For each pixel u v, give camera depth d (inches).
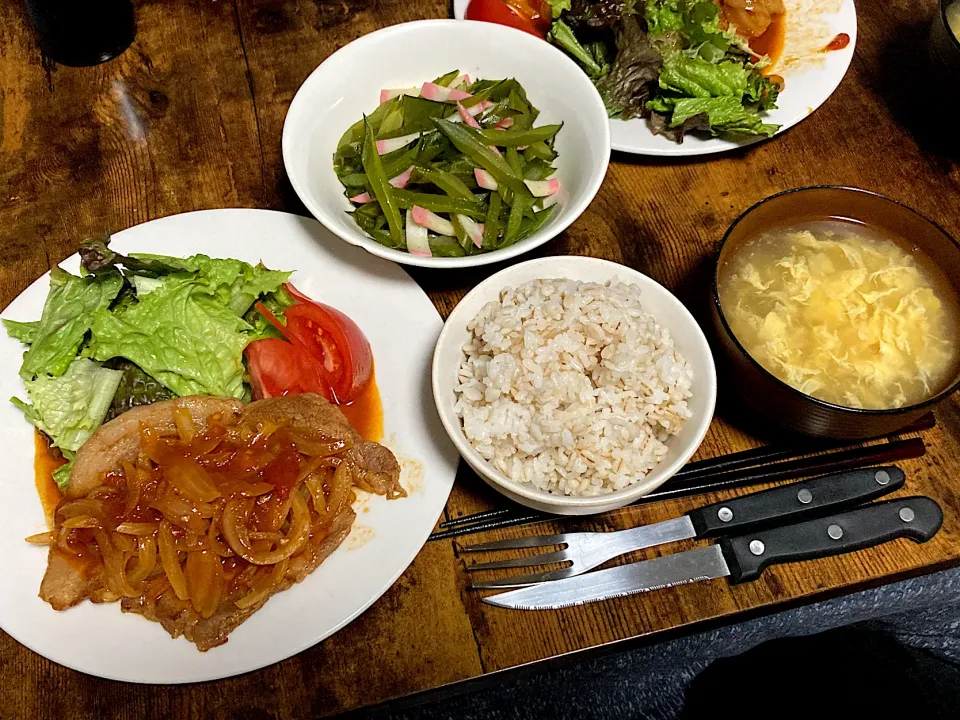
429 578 13.3
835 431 13.0
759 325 14.1
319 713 12.3
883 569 13.5
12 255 16.3
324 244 15.9
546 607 13.0
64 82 18.5
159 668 12.1
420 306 15.4
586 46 18.7
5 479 13.7
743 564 13.0
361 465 13.5
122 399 14.6
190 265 14.9
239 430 13.6
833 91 18.1
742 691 16.7
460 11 18.7
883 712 15.5
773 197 14.2
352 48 16.1
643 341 12.9
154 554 12.7
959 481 14.3
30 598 12.7
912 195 17.4
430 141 16.2
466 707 17.6
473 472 14.3
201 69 18.7
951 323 13.9
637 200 17.2
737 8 18.3
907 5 20.1
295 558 12.8
